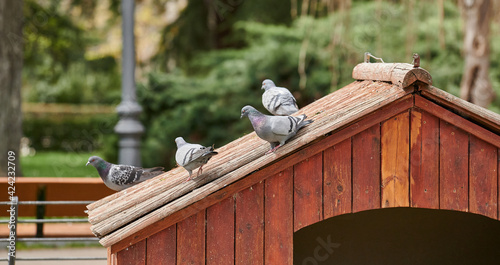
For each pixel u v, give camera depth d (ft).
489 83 50.70
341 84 64.64
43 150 92.79
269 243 16.20
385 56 64.64
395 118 16.30
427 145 16.37
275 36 69.56
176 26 81.20
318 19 68.49
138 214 15.70
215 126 64.59
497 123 16.02
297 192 16.24
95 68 90.58
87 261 31.81
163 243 15.87
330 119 16.03
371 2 67.77
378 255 22.91
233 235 16.12
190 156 15.47
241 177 15.85
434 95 16.01
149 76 64.80
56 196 34.14
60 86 98.27
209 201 15.92
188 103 63.77
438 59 67.00
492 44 66.23
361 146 16.30
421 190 16.38
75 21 84.89
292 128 15.57
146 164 61.41
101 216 16.08
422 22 64.69
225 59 74.08
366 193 16.33
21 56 52.29
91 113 94.63
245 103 65.46
